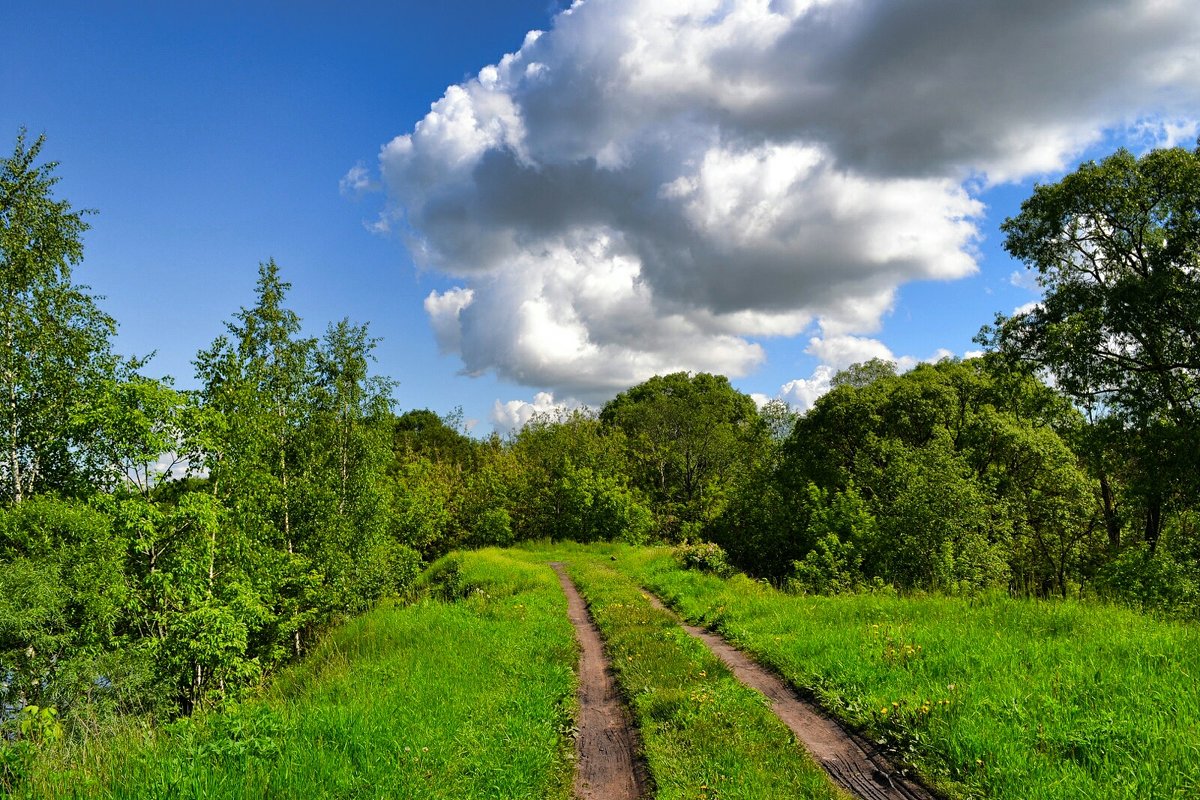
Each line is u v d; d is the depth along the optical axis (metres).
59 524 13.63
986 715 5.95
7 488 16.25
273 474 19.95
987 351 27.61
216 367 18.42
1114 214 22.98
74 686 12.15
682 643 11.89
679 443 60.12
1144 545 18.94
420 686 8.67
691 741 6.88
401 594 25.20
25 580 12.35
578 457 56.25
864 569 26.70
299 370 21.06
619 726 8.12
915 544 23.83
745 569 38.28
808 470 37.97
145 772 5.27
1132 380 22.20
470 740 6.79
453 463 67.88
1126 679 6.26
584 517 51.47
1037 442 28.25
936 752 5.69
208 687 14.51
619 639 13.09
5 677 12.29
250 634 17.34
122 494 14.46
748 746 6.51
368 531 22.75
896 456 29.62
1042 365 24.86
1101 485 29.20
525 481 55.22
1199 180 20.56
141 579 14.42
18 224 16.94
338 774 5.46
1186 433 20.22
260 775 5.23
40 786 5.12
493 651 11.53
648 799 5.94
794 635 10.70
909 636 8.88
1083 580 27.94
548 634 13.83
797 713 7.52
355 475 22.39
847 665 8.41
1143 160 22.30
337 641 13.33
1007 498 28.02
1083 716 5.63
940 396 33.28
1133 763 4.79
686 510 56.25
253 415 17.84
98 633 13.34
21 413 16.61
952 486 23.97
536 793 5.97
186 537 15.11
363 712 7.03
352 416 22.27
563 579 27.72
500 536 48.78
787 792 5.43
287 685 11.34
